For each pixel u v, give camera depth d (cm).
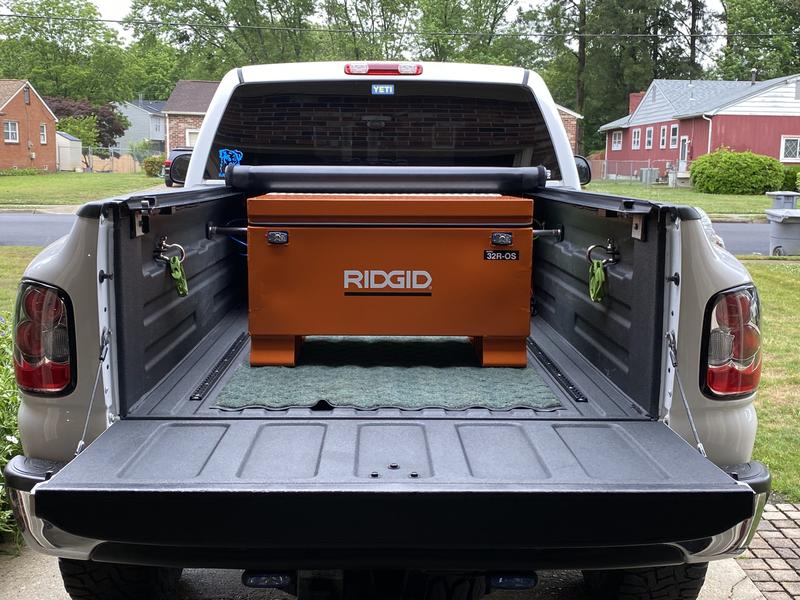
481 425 249
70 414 239
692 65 5941
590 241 311
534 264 401
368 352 338
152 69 8581
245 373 299
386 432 243
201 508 199
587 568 218
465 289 304
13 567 370
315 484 203
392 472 213
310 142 423
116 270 237
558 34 5669
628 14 5719
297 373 303
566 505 202
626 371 273
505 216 300
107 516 199
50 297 234
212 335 352
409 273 302
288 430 243
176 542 201
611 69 5866
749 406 255
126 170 6034
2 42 6881
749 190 3198
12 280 1041
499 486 203
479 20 5444
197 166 411
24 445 245
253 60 5347
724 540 226
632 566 221
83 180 3928
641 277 257
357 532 202
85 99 7012
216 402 264
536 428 246
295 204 297
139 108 8281
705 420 249
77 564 280
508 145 424
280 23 5331
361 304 303
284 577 217
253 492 199
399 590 230
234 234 376
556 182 412
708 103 4094
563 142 411
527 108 417
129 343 247
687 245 240
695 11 5956
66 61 7044
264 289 302
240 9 5231
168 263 280
